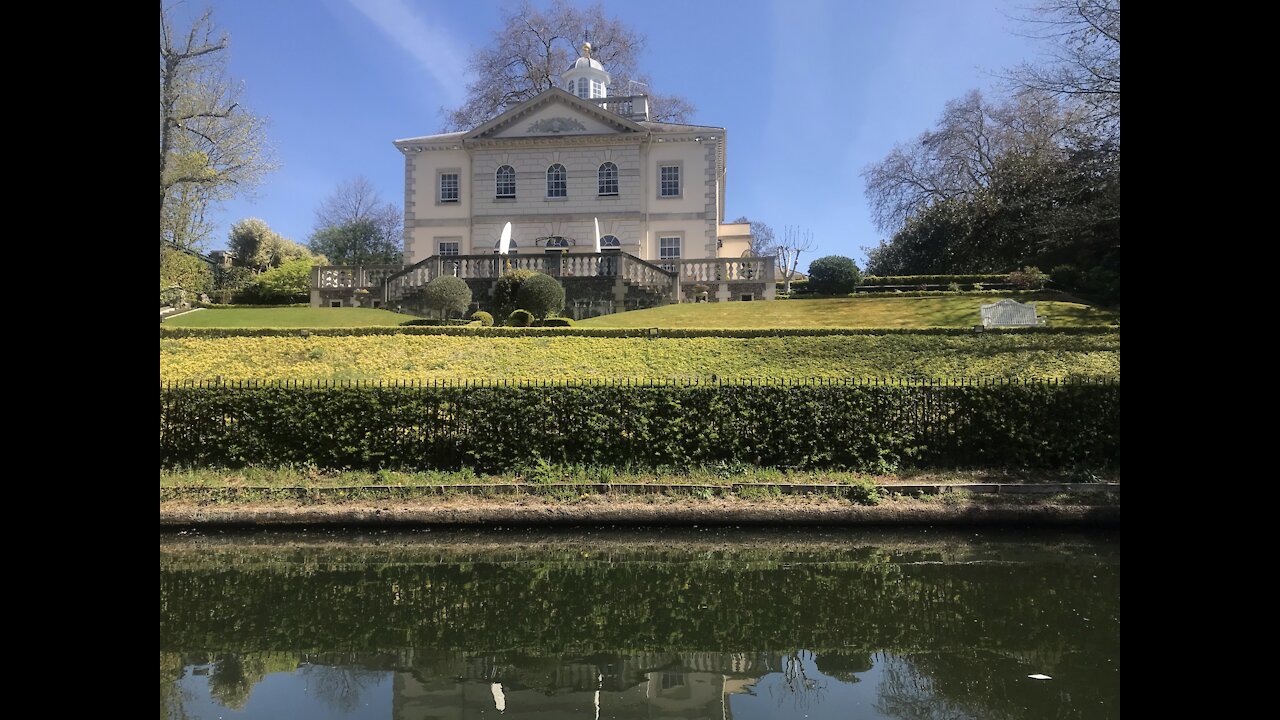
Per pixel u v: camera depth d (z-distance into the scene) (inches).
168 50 973.2
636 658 175.0
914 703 146.6
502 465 323.9
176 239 1141.1
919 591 221.9
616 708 147.2
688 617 202.2
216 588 227.5
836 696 151.7
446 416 328.2
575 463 323.6
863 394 330.6
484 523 289.1
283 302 1163.3
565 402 327.3
